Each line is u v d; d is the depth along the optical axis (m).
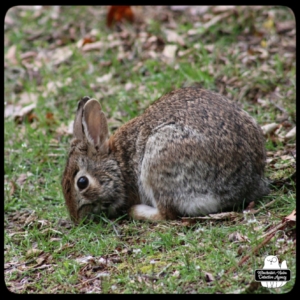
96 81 17.00
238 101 15.02
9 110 16.64
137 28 19.22
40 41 19.80
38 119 16.03
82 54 18.47
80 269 9.97
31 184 13.52
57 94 16.78
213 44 17.70
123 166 11.70
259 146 11.31
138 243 10.57
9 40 20.09
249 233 9.89
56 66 18.38
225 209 11.09
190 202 11.02
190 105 11.37
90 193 11.55
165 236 10.28
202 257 9.70
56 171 13.71
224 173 10.92
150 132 11.44
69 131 15.06
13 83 18.05
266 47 17.17
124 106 15.38
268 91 15.14
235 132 11.04
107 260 10.14
